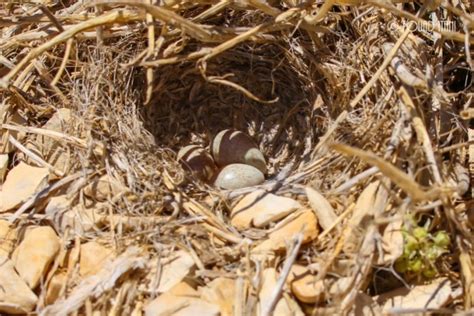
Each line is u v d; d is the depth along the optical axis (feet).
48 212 1.60
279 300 1.48
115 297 1.51
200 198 1.66
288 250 1.51
